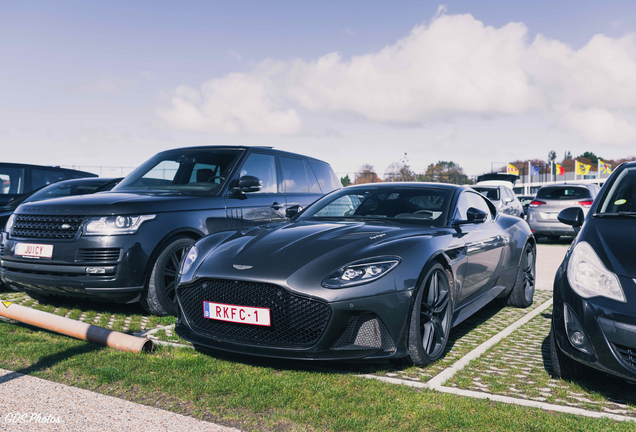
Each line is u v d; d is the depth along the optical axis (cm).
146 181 529
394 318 288
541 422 227
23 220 447
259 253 314
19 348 333
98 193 480
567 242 1384
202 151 556
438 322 326
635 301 247
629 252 267
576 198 1210
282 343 288
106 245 407
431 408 241
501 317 471
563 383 286
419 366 310
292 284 284
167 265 443
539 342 376
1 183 825
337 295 279
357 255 299
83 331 345
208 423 226
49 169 889
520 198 2150
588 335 257
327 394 259
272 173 571
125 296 418
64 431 216
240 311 297
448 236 355
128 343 327
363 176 3594
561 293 281
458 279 360
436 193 419
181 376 283
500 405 248
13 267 445
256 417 233
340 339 285
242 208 510
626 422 229
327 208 425
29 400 248
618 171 358
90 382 274
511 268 487
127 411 237
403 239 322
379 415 235
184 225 448
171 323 415
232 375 285
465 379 288
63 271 414
